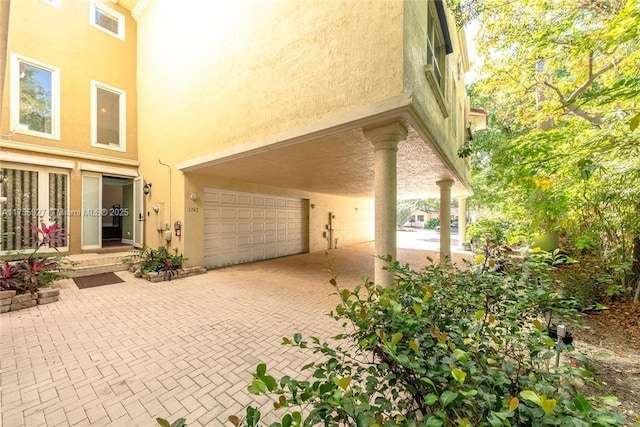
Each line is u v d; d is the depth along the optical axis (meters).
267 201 10.27
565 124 4.86
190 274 7.30
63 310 4.64
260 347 3.39
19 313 4.49
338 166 6.69
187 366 2.95
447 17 5.98
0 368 2.88
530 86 5.86
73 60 7.98
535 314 1.99
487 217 8.84
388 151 3.76
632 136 2.79
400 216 33.94
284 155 5.62
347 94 3.83
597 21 4.14
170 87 7.89
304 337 3.70
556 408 0.88
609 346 3.20
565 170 3.74
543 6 4.58
